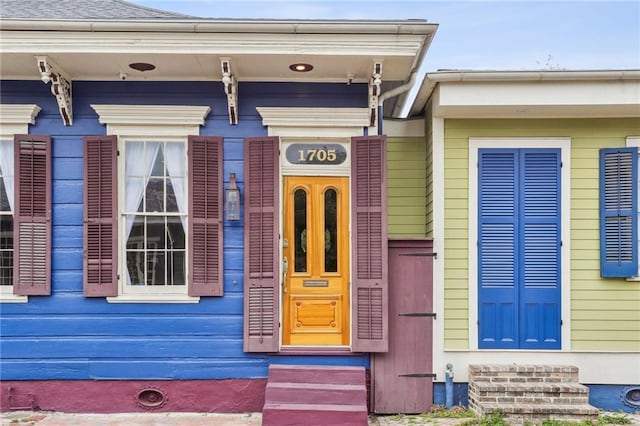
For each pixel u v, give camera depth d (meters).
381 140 5.51
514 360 5.69
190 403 5.49
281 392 5.10
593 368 5.67
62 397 5.46
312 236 5.73
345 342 5.68
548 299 5.74
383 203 5.50
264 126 5.66
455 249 5.77
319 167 5.70
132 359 5.49
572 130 5.82
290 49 5.07
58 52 4.99
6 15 5.41
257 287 5.50
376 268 5.50
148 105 5.57
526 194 5.81
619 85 5.42
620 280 5.72
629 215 5.65
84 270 5.45
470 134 5.85
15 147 5.43
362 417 4.90
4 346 5.45
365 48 5.09
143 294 5.52
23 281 5.43
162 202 5.62
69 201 5.54
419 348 5.61
